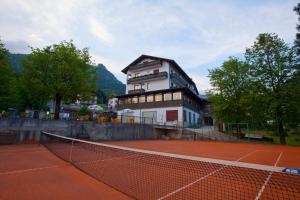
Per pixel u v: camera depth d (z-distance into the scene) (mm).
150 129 28984
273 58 23625
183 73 50406
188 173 6387
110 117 27000
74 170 6828
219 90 29422
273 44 23703
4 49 19500
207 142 25359
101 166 7324
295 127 23297
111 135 23453
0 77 19000
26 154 10461
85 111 33031
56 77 20781
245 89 26797
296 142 27562
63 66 20000
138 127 27047
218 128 34156
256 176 5988
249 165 3246
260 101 23562
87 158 9062
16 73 22062
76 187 4957
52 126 18547
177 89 35281
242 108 26703
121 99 42438
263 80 23469
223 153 13227
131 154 10391
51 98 21797
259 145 21672
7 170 6727
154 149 14430
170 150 14086
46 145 14641
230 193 4555
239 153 13453
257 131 28234
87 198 4227
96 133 22000
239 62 29062
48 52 20984
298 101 21219
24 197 4246
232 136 28391
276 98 22422
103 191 4672
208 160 3807
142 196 4305
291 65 22516
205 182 5414
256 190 4781
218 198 4246
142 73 47219
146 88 44594
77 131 20406
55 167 7277
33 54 20516
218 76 29578
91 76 23562
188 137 30031
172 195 4371
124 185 5055
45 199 4152
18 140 16188
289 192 4609
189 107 39312
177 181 5449
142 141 23812
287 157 11625
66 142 16047
